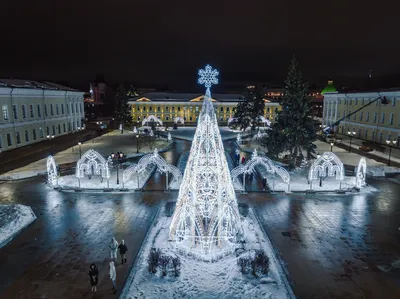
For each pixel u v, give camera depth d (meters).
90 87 147.25
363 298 14.62
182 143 65.12
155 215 24.25
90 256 18.23
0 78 59.81
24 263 17.50
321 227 22.25
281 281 15.57
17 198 28.27
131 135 75.75
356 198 28.45
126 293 14.64
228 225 19.44
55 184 31.80
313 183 32.53
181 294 14.56
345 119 72.88
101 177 33.19
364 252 18.78
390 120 56.56
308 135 39.81
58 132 68.69
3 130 49.16
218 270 16.33
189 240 18.77
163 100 114.56
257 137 64.75
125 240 20.14
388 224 22.83
